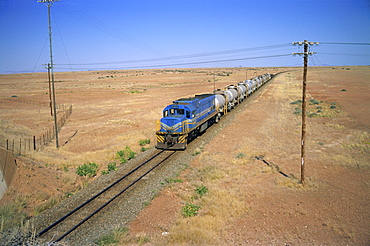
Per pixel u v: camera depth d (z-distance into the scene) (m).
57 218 14.59
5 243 11.48
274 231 12.68
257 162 22.80
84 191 18.38
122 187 18.44
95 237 12.66
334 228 12.58
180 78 162.12
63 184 19.64
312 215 13.94
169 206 15.65
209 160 23.47
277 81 107.94
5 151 20.12
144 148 28.48
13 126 41.28
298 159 23.00
